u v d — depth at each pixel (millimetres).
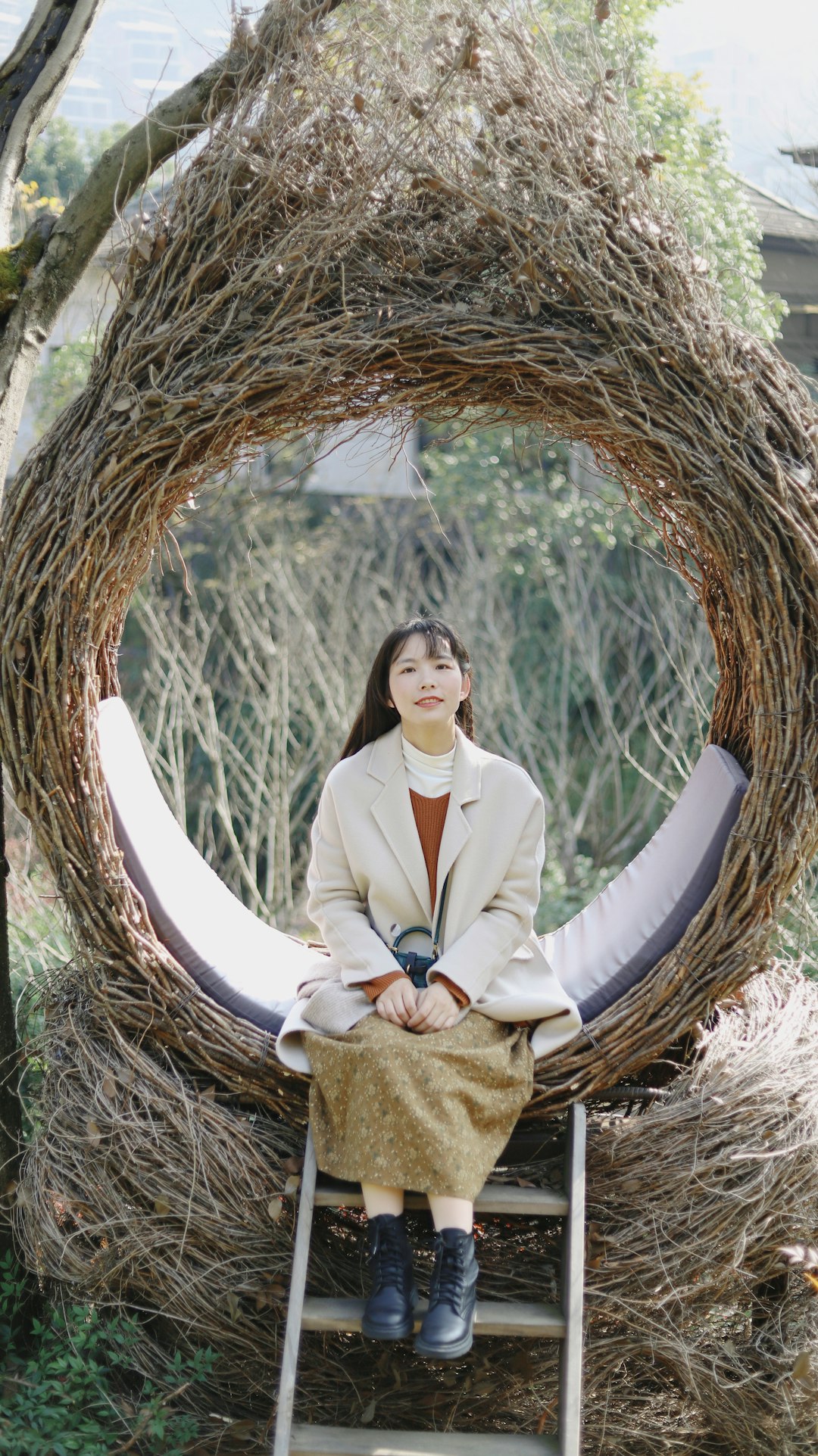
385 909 2582
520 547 7613
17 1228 2660
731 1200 2359
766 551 2408
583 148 2418
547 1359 2426
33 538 2443
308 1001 2521
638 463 2611
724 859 2508
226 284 2422
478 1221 2570
